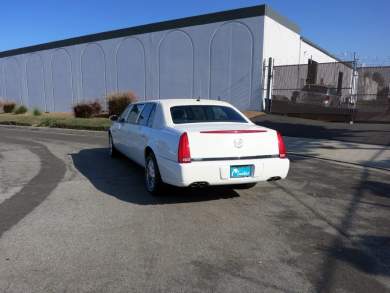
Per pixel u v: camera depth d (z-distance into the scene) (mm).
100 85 32281
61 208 5828
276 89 22672
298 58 27266
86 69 33312
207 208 5867
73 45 34156
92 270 3820
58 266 3900
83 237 4668
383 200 6371
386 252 4312
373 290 3482
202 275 3736
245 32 22672
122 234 4773
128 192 6789
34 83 39000
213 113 6949
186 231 4895
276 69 22578
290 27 25141
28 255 4152
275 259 4105
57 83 36438
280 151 6027
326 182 7625
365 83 22938
